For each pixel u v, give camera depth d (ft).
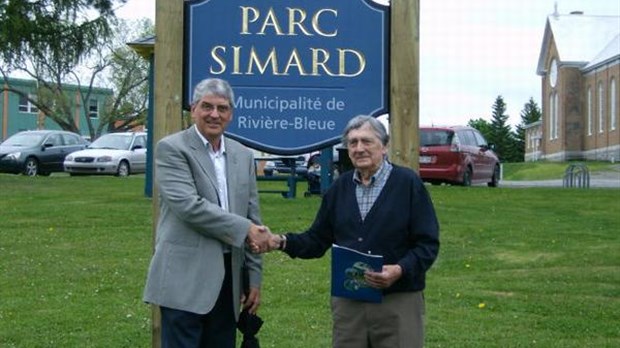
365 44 19.92
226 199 16.89
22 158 94.22
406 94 19.62
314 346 24.81
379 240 16.21
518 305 29.32
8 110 228.63
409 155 19.61
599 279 33.06
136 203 53.31
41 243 39.45
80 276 33.19
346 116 19.92
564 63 234.58
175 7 19.51
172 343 16.47
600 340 25.48
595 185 93.86
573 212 51.57
